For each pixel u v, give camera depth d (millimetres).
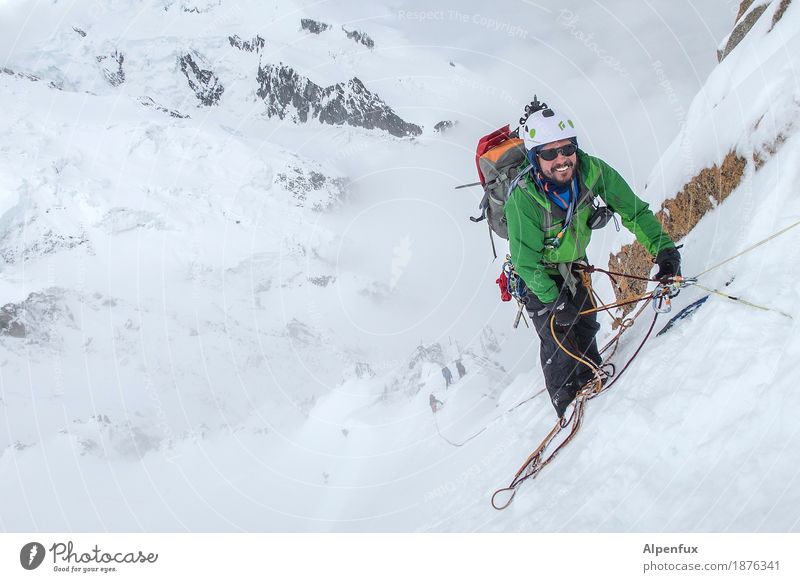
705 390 2338
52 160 157500
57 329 93250
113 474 40625
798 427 1900
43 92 195000
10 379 77125
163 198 148125
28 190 141875
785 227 2699
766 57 3693
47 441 43188
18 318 92188
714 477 2018
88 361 83750
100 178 155625
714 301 2836
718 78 4332
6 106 178375
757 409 2074
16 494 36844
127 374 77312
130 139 172125
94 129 176500
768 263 2650
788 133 3076
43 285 107688
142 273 120188
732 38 5145
